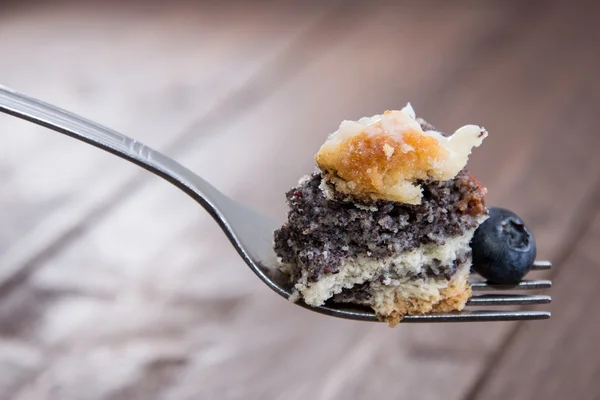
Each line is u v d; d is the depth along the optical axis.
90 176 0.42
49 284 0.39
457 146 0.31
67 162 0.43
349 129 0.31
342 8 0.49
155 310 0.39
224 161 0.42
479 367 0.37
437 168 0.31
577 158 0.42
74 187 0.42
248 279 0.39
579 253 0.39
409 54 0.46
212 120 0.44
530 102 0.44
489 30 0.46
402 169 0.31
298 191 0.32
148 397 0.37
